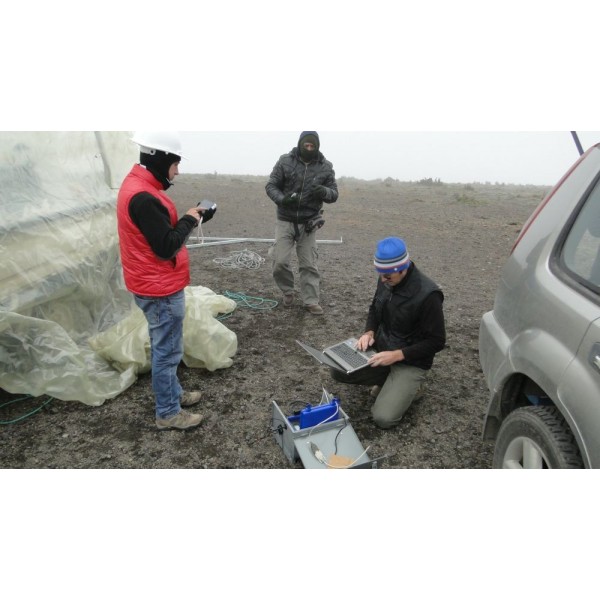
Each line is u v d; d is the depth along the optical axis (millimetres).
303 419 2725
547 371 1881
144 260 2543
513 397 2305
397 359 2885
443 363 3816
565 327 1876
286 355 3957
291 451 2658
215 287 5621
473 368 3742
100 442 2873
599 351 1667
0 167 3143
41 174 3508
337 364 3037
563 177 2438
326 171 4496
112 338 3660
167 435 2936
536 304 2111
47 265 3305
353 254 7328
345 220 10477
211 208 2732
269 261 6746
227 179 21516
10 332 3023
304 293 4758
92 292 3826
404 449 2828
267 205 12352
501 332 2420
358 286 5699
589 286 1890
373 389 3359
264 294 5398
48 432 2961
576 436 1702
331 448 2641
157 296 2613
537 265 2234
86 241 3707
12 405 3225
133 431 2973
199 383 3516
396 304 2939
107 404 3248
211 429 3002
